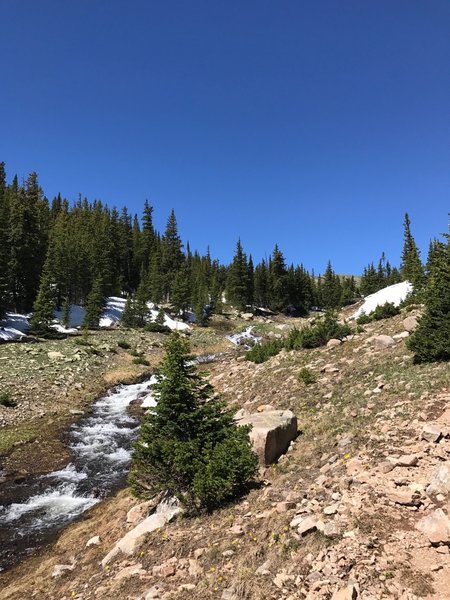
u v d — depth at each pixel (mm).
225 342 59781
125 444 20812
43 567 10461
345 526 7039
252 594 6234
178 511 10023
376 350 21219
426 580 5621
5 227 54844
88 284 70750
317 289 119250
